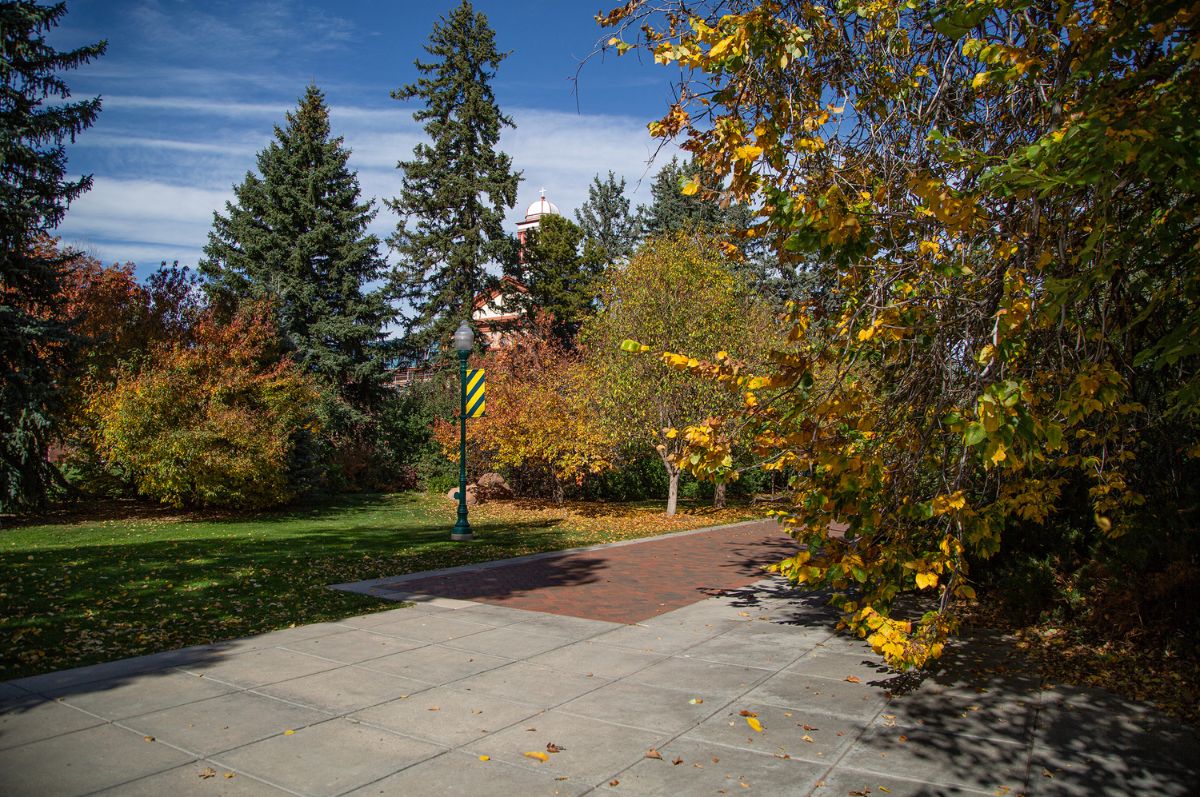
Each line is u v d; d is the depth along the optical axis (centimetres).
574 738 460
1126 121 342
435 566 1125
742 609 839
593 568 1121
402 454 2941
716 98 510
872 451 509
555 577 1036
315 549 1284
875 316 488
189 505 2000
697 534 1612
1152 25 406
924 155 534
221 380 1783
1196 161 346
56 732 454
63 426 1788
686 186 511
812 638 710
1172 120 336
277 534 1516
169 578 971
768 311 2136
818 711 511
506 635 712
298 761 419
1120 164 375
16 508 1670
